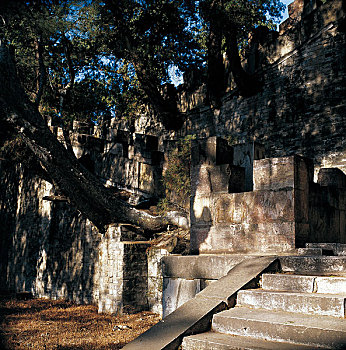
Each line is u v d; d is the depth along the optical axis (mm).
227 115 17000
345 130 12102
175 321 4234
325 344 3334
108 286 12617
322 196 6785
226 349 3611
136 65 18781
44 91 20516
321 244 5695
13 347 6945
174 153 14633
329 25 12672
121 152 17281
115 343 7082
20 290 21484
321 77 12930
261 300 4359
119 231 12617
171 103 20156
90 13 16719
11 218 23641
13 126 11547
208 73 17531
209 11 16812
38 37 15961
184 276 6121
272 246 5941
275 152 14367
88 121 23734
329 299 3869
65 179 12547
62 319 11023
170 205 14195
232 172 6633
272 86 14703
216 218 6645
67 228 17953
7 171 24484
